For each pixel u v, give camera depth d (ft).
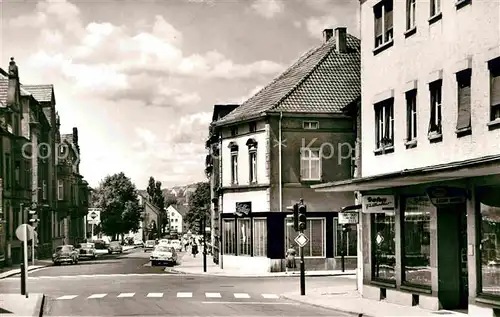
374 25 86.17
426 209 72.33
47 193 238.48
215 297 89.15
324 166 142.92
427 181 69.15
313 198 142.51
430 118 71.05
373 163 85.56
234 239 151.74
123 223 374.84
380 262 83.71
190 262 201.26
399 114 78.59
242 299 86.53
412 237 75.61
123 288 105.09
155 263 190.49
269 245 140.87
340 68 150.71
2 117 180.24
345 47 153.99
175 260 191.01
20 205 187.73
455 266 69.31
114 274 146.20
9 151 179.63
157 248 191.11
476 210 62.34
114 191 375.25
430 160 71.00
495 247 59.67
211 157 198.18
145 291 99.14
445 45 68.23
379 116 85.20
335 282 115.44
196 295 92.22
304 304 80.38
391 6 82.12
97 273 150.41
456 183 65.51
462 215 69.36
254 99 155.02
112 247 302.25
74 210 287.48
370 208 78.43
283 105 142.20
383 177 67.72
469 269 62.95
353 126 143.54
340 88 147.13
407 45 76.79
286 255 140.87
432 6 71.72
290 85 148.97
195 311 70.85
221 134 155.22
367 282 85.97
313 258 142.10
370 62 86.89
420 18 73.77
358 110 97.91
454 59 66.33
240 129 149.48
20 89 207.51
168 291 99.04
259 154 144.05
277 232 140.87
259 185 142.92
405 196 77.41
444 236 69.26
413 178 64.90
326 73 149.48
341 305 76.28
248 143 146.82
